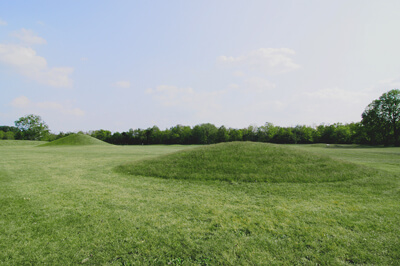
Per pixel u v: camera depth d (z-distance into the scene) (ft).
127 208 22.52
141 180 35.83
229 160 42.75
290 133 247.09
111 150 113.91
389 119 157.79
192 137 295.28
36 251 14.71
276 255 14.32
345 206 23.32
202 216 20.56
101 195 27.17
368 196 26.89
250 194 27.99
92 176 39.17
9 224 18.62
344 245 15.44
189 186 31.96
